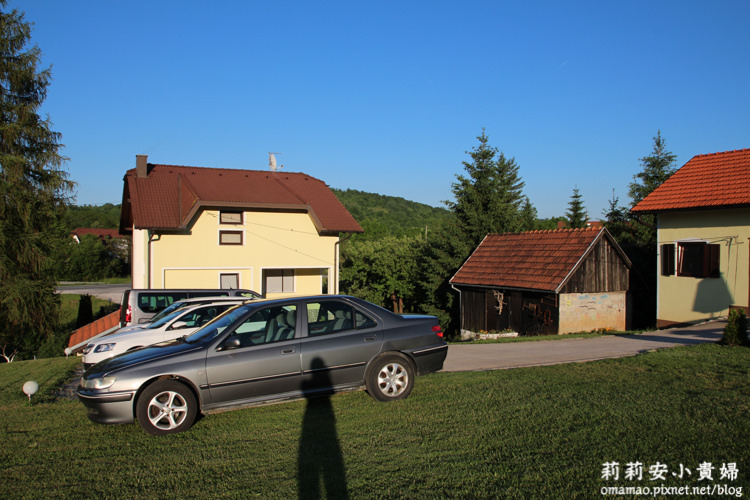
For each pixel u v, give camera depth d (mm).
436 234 32969
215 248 22859
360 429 5633
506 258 21547
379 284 41219
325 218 25078
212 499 4148
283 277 25469
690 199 17266
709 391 6480
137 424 6367
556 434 5133
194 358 6102
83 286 56281
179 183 24312
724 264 16438
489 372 8445
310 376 6449
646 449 4637
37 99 24797
